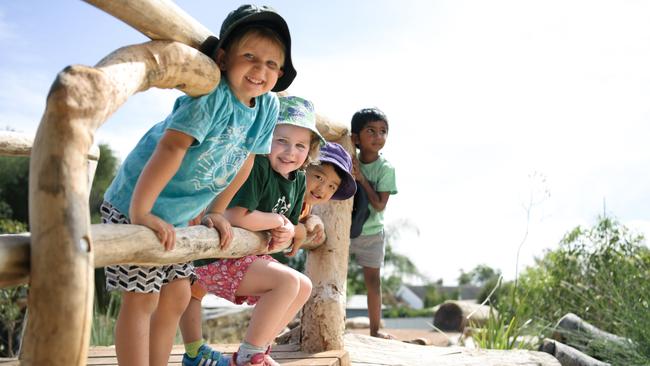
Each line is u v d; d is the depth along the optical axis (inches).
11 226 505.4
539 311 337.7
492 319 272.7
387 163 208.5
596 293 328.5
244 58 94.4
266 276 119.0
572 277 357.1
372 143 203.9
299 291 121.7
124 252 69.1
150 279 99.0
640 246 357.1
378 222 216.2
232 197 111.0
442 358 183.2
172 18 80.0
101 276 428.8
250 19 93.7
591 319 324.2
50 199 55.2
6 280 54.9
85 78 58.7
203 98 90.9
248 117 101.6
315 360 144.5
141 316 100.0
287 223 124.2
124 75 66.8
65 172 55.9
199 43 89.0
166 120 100.7
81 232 56.1
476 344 275.4
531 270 380.5
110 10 72.2
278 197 124.2
